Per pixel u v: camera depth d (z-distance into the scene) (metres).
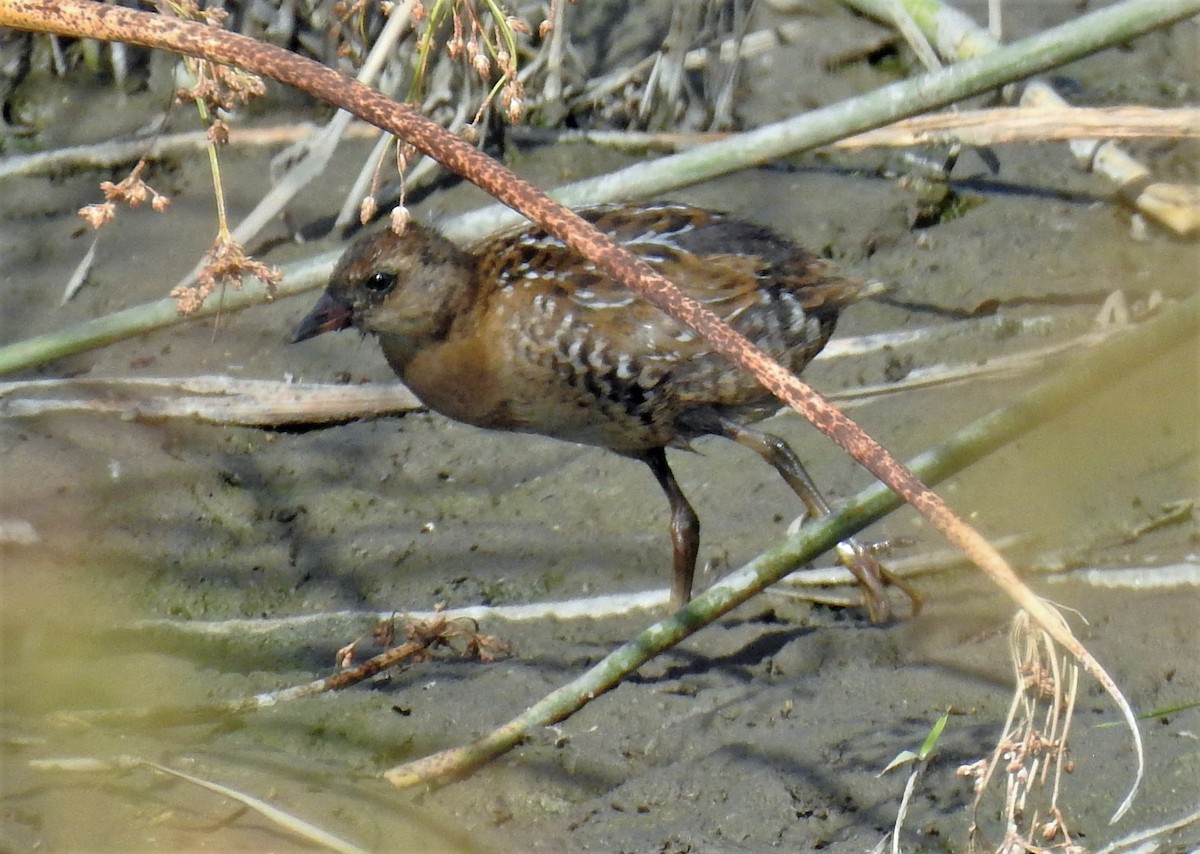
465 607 8.91
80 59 13.33
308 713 8.00
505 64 6.20
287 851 6.91
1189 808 6.70
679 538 8.78
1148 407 9.73
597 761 7.52
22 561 9.33
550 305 8.70
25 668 8.52
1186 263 10.95
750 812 7.02
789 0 13.17
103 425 10.33
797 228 11.63
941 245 11.47
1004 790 6.90
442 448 10.38
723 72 12.66
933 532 9.23
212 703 8.11
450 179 12.16
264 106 12.87
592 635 8.68
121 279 11.54
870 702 7.76
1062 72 12.79
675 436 8.98
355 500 9.90
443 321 8.92
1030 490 9.31
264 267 5.92
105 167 12.54
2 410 10.37
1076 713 7.45
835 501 9.47
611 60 13.07
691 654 8.40
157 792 7.36
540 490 10.02
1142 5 7.76
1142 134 10.34
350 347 11.12
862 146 11.35
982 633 8.26
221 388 10.52
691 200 11.91
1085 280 10.93
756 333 8.74
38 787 7.39
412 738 7.77
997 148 12.24
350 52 8.58
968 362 10.35
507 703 7.96
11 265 11.70
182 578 9.27
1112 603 8.26
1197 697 7.45
